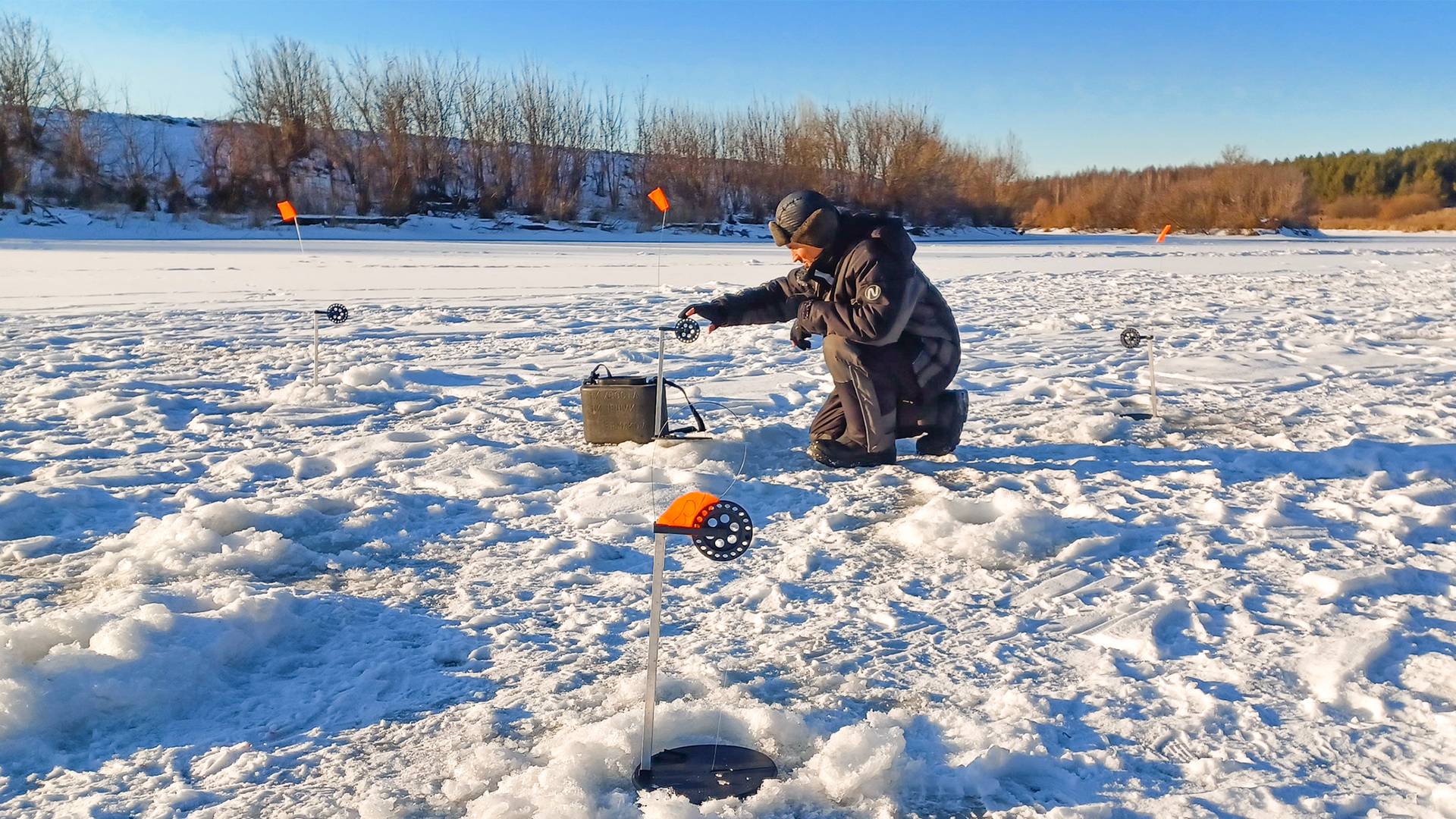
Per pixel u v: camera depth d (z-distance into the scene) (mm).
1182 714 3090
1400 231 71312
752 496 5426
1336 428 6836
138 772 2846
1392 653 3461
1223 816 2586
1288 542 4574
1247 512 5027
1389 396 7949
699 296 17156
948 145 67125
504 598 4074
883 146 64375
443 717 3141
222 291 17344
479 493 5500
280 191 50531
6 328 12242
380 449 6379
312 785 2777
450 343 11477
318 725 3105
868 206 63812
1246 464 5938
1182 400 7895
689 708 2994
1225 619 3779
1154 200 68625
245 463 6023
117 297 16094
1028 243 46812
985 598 4031
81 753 2953
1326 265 25891
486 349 11016
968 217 67688
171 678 3234
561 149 57250
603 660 3518
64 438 6762
